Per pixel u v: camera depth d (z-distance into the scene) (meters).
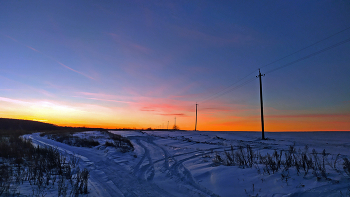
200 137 32.44
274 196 5.77
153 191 7.48
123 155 15.42
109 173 10.29
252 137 30.69
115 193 7.20
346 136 29.14
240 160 9.59
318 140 23.02
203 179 8.40
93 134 35.41
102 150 17.77
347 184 5.70
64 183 7.65
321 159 10.18
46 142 23.09
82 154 16.12
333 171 6.99
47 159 10.84
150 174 10.15
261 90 29.52
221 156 13.04
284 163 8.69
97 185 8.05
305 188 5.85
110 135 33.78
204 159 12.66
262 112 28.62
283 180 6.64
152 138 34.50
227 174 8.25
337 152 13.47
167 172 10.39
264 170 7.85
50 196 6.10
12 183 7.16
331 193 5.34
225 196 6.45
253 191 6.39
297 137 28.58
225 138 29.16
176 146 21.64
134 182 8.71
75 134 34.09
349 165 6.74
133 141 29.28
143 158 14.94
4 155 11.70
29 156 11.49
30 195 6.05
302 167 7.79
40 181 7.36
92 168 11.32
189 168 10.71
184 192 7.24
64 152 16.34
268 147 17.52
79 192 6.79
